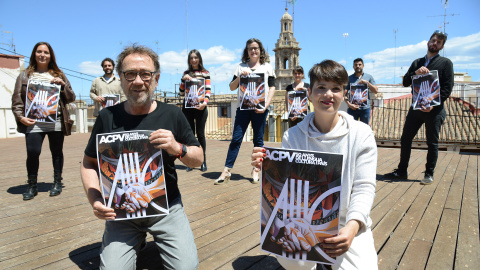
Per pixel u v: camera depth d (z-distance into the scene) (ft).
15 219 9.55
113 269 5.44
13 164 18.60
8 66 49.55
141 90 5.84
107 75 16.78
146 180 5.72
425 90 12.96
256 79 13.61
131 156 5.68
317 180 5.09
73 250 7.57
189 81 15.78
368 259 5.20
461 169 16.28
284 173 5.24
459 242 7.87
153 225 5.97
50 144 12.19
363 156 5.49
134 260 5.88
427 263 6.89
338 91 5.45
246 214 9.98
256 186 13.44
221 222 9.32
